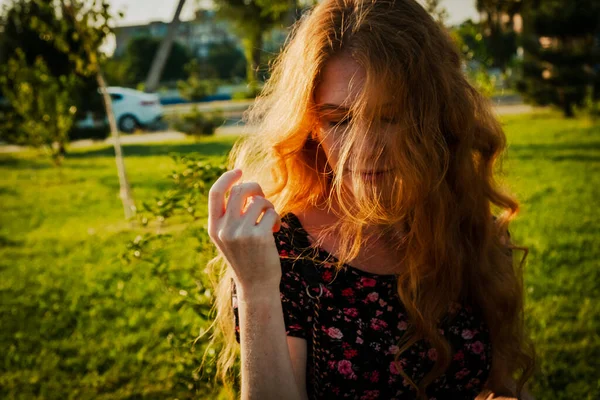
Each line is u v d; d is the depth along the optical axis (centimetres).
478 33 674
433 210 142
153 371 389
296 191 148
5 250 678
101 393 372
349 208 145
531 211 705
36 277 577
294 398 117
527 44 1772
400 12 137
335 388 136
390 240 146
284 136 140
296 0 556
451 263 146
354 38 131
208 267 166
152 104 2095
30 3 1761
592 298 461
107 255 630
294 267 138
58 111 1273
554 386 353
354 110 130
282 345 118
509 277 161
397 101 132
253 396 116
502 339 158
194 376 253
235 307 135
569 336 401
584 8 1669
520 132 1414
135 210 253
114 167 1316
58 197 1002
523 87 1794
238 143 179
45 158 1553
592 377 358
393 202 138
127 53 4953
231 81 4378
